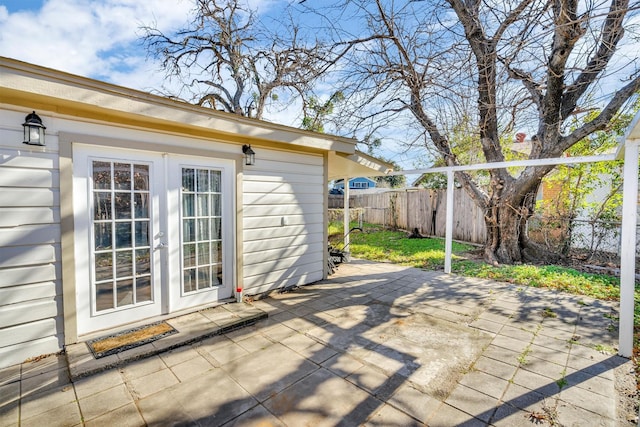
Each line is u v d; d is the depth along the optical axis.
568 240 7.11
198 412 2.09
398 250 8.70
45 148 2.76
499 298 4.56
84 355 2.73
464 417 2.05
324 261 5.62
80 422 1.99
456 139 8.09
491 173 7.15
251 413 2.09
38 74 2.41
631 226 2.79
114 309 3.27
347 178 8.09
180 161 3.72
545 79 5.50
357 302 4.38
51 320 2.83
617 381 2.46
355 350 2.96
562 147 6.05
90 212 3.07
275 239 4.76
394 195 12.96
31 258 2.71
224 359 2.79
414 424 1.99
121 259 3.30
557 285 5.17
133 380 2.45
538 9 3.58
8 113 2.58
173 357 2.81
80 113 2.91
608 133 6.64
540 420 2.02
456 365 2.70
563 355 2.87
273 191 4.70
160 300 3.60
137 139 3.31
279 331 3.40
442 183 14.62
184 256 3.79
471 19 4.58
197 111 3.40
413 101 6.81
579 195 7.32
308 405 2.17
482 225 9.20
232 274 4.28
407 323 3.62
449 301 4.42
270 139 4.14
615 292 4.76
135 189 3.38
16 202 2.64
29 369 2.58
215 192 4.07
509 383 2.43
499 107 5.36
